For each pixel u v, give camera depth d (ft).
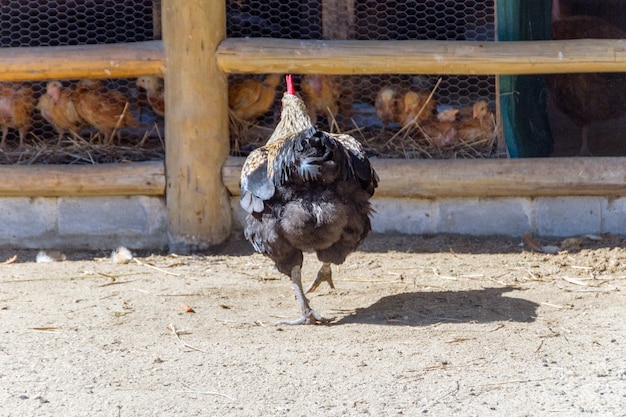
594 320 18.75
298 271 18.88
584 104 26.50
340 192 18.26
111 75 25.29
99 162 26.91
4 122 26.78
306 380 15.46
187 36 24.79
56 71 25.20
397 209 26.14
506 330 18.17
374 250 25.08
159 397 14.78
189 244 25.53
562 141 27.81
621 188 24.97
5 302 20.83
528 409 14.17
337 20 27.81
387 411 14.12
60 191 25.72
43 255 25.43
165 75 25.20
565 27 26.99
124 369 16.11
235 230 26.30
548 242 25.39
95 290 21.89
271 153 18.45
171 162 25.46
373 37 28.84
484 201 25.88
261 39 25.21
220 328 18.61
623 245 24.72
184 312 19.84
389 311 19.79
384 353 16.83
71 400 14.66
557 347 17.06
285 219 17.99
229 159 25.81
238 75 27.20
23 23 29.81
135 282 22.65
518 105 25.81
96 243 26.37
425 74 26.68
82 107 26.25
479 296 20.79
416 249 25.11
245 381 15.46
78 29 28.96
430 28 28.96
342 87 27.37
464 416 13.94
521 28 25.43
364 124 27.76
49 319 19.30
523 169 25.03
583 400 14.51
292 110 20.35
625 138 27.43
